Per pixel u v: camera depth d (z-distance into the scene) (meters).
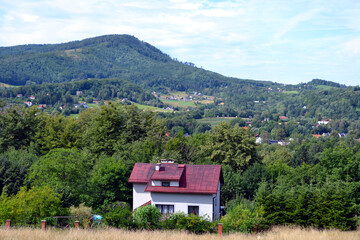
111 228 28.08
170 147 68.31
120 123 72.50
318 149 124.31
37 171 46.12
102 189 48.12
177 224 29.38
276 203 36.72
